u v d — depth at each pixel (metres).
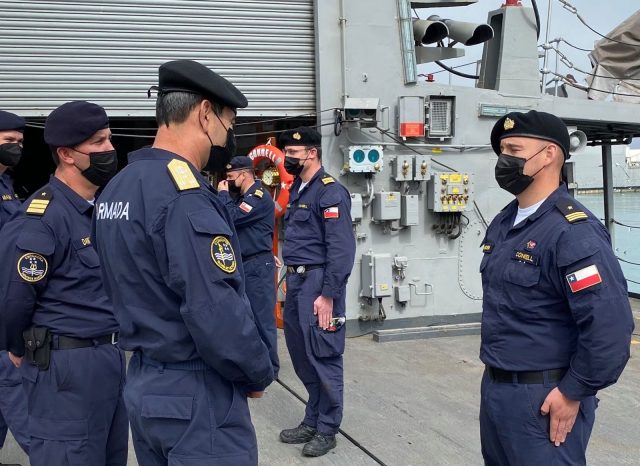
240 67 6.26
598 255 1.95
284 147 3.67
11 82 5.80
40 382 2.40
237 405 1.82
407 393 4.63
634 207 11.75
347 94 6.22
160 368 1.77
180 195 1.70
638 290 9.70
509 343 2.12
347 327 6.32
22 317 2.34
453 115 6.43
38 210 2.38
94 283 2.44
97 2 5.91
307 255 3.61
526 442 2.09
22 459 3.53
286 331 3.73
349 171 6.11
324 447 3.55
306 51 6.41
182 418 1.73
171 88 1.81
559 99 6.91
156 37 6.05
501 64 6.69
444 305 6.61
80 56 5.91
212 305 1.65
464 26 6.62
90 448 2.42
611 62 8.12
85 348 2.41
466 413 4.22
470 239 6.67
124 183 1.80
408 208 6.26
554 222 2.06
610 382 1.95
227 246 1.72
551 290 2.05
